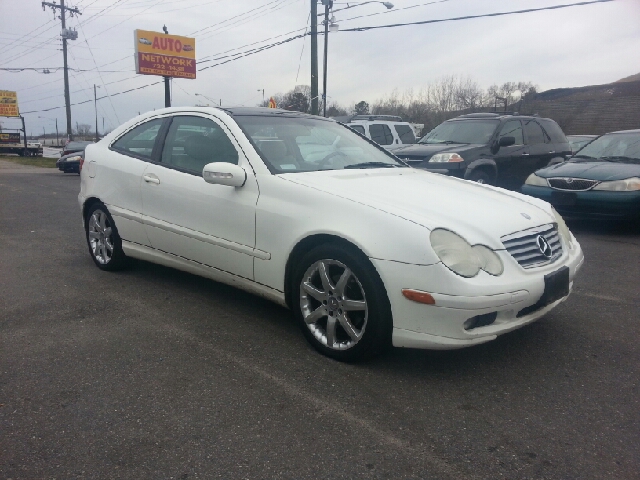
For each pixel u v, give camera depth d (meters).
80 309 4.26
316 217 3.36
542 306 3.28
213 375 3.18
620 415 2.80
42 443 2.51
